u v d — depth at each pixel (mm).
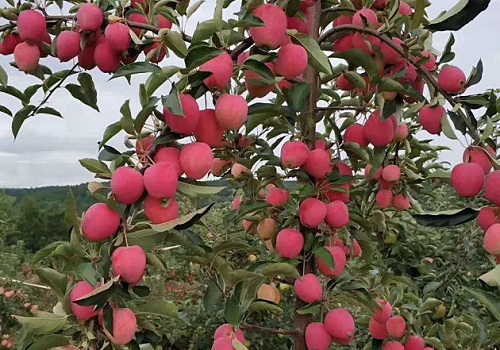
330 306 2119
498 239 1484
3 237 10961
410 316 2348
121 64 1885
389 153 2490
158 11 1824
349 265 3449
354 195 2609
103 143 1633
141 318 1687
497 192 1528
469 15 1589
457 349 2672
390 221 3064
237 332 1890
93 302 1302
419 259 3477
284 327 3996
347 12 2082
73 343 1464
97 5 1913
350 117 2420
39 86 2123
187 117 1451
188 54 1427
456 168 1635
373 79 1894
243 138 2449
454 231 3414
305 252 2051
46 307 7137
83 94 2104
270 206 2131
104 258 1409
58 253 1504
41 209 21172
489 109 1745
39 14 1896
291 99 1743
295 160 1935
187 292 5664
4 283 7145
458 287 3301
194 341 4645
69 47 1817
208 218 4059
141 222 1451
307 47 1754
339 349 3289
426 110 1912
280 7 1729
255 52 1648
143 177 1438
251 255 3748
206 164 1477
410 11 2068
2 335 6719
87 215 1438
